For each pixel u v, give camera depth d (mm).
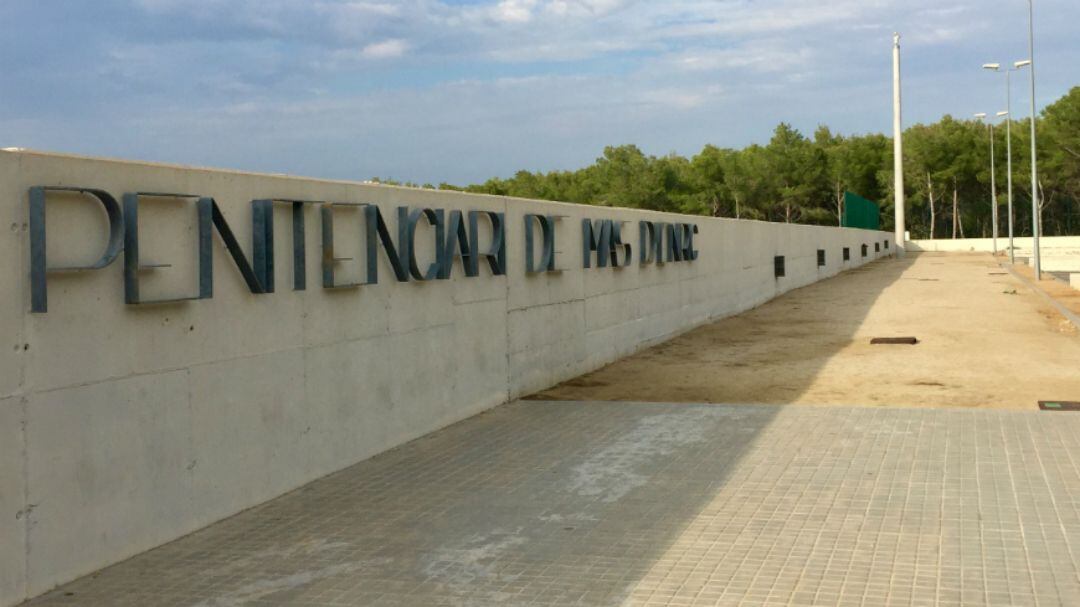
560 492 7801
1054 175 89438
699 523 6902
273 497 7766
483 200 11242
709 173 102250
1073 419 10273
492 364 11547
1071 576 5730
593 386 13320
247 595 5695
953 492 7555
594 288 14703
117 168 6258
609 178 103188
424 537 6719
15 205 5566
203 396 7016
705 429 10078
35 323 5688
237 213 7375
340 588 5785
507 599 5551
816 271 36562
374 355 9148
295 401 8039
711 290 21547
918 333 18984
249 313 7488
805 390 12828
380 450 9242
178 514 6781
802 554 6207
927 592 5512
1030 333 18719
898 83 64375
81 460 5996
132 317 6379
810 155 98562
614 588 5688
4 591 5473
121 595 5707
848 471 8266
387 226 9336
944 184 96000
